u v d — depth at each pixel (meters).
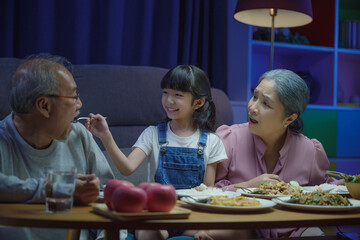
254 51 3.27
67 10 2.48
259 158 1.69
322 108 3.14
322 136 3.16
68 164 1.32
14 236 1.17
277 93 1.56
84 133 1.41
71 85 1.13
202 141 1.72
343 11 3.72
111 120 2.13
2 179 1.02
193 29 2.83
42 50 2.40
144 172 1.98
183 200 1.05
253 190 1.30
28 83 1.09
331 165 2.98
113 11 2.54
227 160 1.74
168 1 2.73
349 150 3.24
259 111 1.58
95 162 1.40
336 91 3.19
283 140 1.73
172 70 1.70
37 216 0.85
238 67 2.93
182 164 1.69
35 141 1.22
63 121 1.14
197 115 1.80
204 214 0.95
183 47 2.79
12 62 2.02
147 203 0.88
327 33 3.24
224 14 2.96
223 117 2.34
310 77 3.23
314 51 3.21
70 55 2.50
